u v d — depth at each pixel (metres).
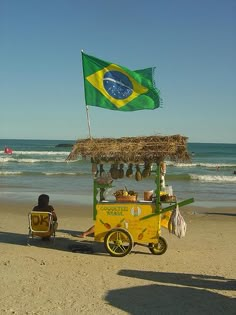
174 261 7.20
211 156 57.44
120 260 7.18
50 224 8.01
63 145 81.00
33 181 22.69
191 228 10.52
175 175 25.56
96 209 7.62
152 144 7.42
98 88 7.88
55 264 6.78
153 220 7.45
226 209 14.03
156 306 5.02
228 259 7.43
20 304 4.96
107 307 4.95
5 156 46.19
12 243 8.33
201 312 4.87
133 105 7.85
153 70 7.87
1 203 14.70
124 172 7.87
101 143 7.63
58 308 4.86
